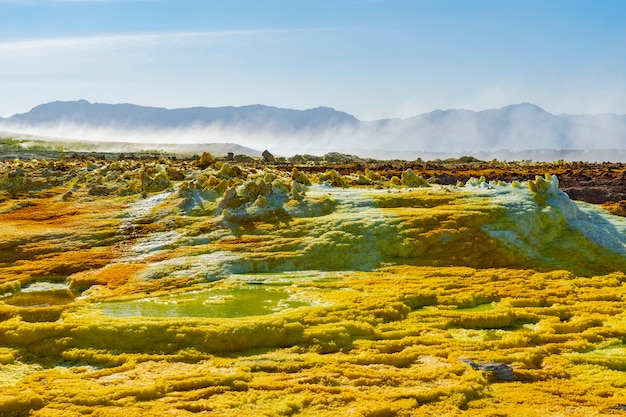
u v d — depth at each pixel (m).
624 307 50.34
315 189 86.44
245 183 83.62
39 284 57.91
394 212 74.12
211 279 58.03
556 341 42.53
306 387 33.84
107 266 62.19
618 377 36.34
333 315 45.94
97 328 41.47
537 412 31.38
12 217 80.31
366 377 35.38
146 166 105.56
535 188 80.75
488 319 46.56
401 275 59.28
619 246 71.31
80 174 103.62
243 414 30.45
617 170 162.88
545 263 63.94
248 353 39.84
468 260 63.59
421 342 41.69
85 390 32.94
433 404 32.19
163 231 73.00
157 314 46.88
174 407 31.11
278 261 62.72
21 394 31.84
